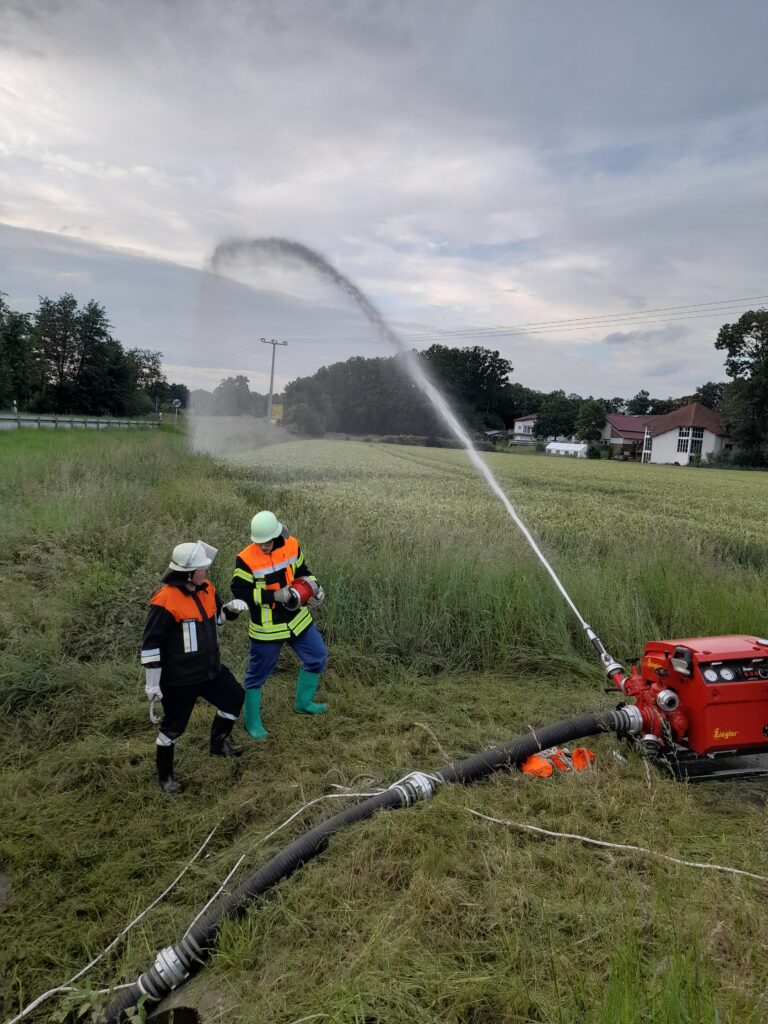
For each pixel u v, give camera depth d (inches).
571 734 157.1
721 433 2755.9
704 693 146.3
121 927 123.0
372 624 254.2
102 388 2797.7
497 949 102.3
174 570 158.7
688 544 362.0
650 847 125.6
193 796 162.2
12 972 115.0
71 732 193.8
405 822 133.4
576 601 263.4
